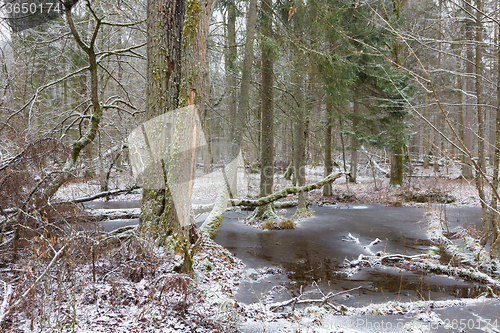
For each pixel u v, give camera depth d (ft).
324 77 36.58
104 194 23.27
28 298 10.29
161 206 17.19
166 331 11.11
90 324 10.93
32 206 13.78
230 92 37.04
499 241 20.25
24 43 29.17
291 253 24.63
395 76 38.45
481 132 19.85
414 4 48.57
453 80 58.80
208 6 17.51
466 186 51.60
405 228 33.04
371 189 57.36
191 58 16.75
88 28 36.32
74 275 12.46
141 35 40.60
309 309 14.35
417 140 85.56
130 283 14.26
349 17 41.68
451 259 21.61
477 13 20.21
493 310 14.52
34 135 24.36
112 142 36.63
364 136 50.11
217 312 13.02
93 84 19.24
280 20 33.42
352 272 20.39
